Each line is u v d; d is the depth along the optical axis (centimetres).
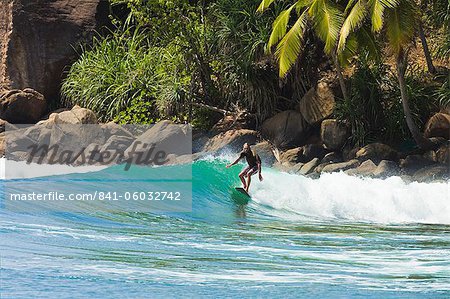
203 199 6119
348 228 5331
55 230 4859
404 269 4078
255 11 8075
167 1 8231
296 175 6744
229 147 7644
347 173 6988
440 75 8200
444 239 4919
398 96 7669
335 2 7306
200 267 4028
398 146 7625
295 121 7825
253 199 6197
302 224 5478
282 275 3897
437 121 7556
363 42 7344
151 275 3834
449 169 6931
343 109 7550
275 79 8138
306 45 8088
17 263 3959
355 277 3888
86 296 3456
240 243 4703
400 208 5916
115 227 5097
